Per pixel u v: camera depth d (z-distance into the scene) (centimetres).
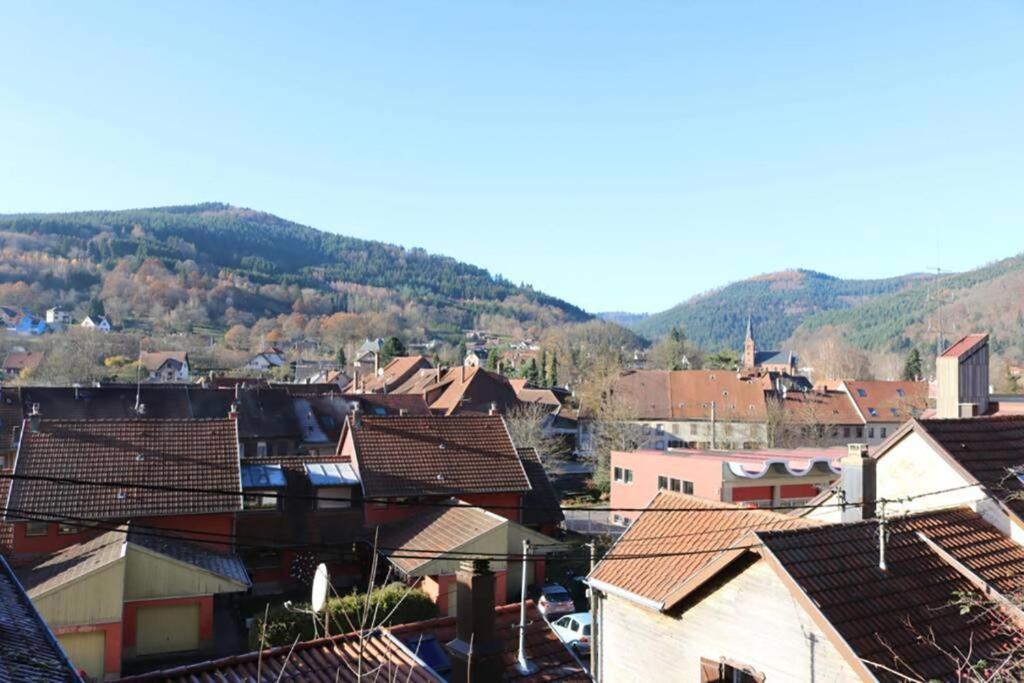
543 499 3438
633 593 1513
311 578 2956
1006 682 1052
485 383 6788
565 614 2666
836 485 1780
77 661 2200
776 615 1252
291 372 13575
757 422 7350
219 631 2550
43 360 10025
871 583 1214
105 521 2458
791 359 15200
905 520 1391
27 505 2561
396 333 19888
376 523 3084
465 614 1229
